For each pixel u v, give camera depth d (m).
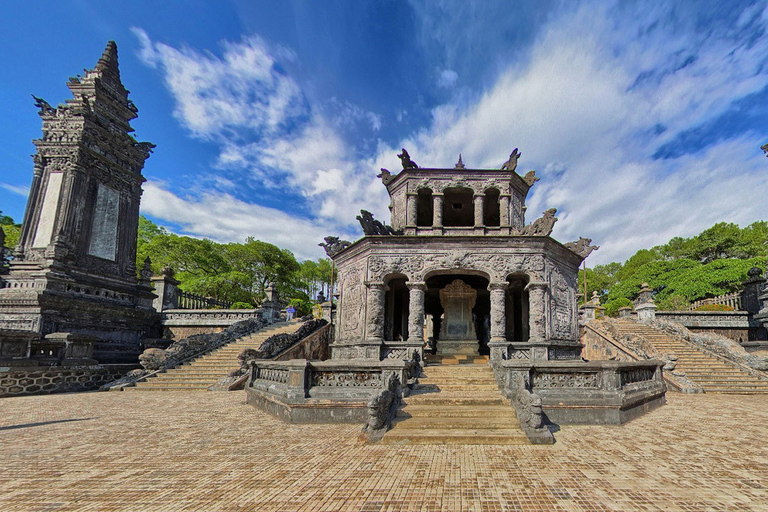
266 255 54.34
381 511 4.65
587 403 9.89
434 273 18.53
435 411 9.53
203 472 6.09
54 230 23.75
